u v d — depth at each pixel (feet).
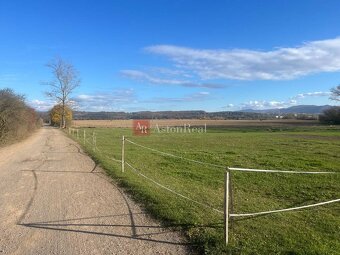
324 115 333.62
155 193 34.86
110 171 50.01
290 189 39.91
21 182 42.63
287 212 29.37
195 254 20.45
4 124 104.53
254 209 30.27
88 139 132.87
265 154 75.25
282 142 110.32
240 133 180.14
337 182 43.24
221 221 25.71
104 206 30.99
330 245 21.67
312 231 24.39
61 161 63.31
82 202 32.48
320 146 94.17
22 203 32.24
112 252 20.79
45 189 38.37
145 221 26.55
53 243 22.26
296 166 57.47
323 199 35.35
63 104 255.09
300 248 20.84
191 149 89.10
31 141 120.88
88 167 55.52
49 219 27.25
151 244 21.97
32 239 22.98
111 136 155.94
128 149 88.38
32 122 188.85
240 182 43.86
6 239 23.04
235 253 19.99
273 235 23.12
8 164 59.98
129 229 24.79
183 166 57.36
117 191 37.11
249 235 22.95
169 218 26.58
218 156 72.23
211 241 21.74
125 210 29.63
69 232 24.27
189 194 35.27
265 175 47.80
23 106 129.59
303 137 136.26
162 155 73.26
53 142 115.65
